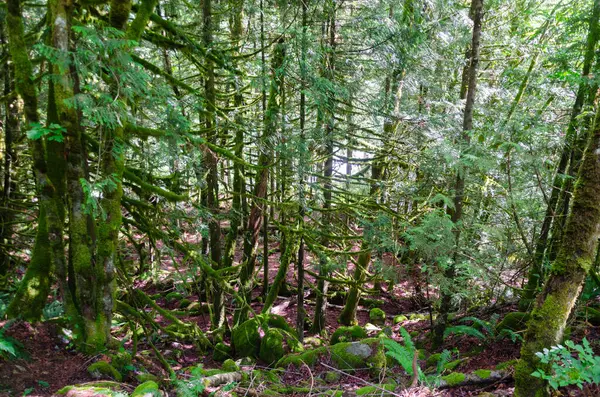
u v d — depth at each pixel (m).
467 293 6.43
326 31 7.19
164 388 5.11
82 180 3.99
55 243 5.39
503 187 6.68
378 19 6.50
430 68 8.82
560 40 6.91
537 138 5.80
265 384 5.92
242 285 9.24
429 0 7.73
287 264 8.38
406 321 9.84
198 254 7.49
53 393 4.42
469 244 6.90
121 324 8.37
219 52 6.77
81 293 5.28
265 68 6.81
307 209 7.18
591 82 5.28
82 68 3.62
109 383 4.67
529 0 10.40
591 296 6.39
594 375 2.78
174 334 7.18
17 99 7.80
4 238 8.23
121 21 4.85
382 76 8.15
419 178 8.44
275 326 8.41
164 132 5.16
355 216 7.54
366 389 4.98
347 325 10.11
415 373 4.66
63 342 5.38
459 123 7.68
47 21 5.04
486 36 9.12
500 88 8.84
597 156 3.18
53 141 5.37
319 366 6.52
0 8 5.80
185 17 8.88
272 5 7.50
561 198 6.29
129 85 4.09
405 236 6.25
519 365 3.59
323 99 6.25
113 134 4.96
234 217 8.02
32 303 5.41
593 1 5.88
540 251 6.68
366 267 9.70
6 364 4.56
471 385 4.85
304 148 6.48
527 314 6.59
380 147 8.11
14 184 8.50
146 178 6.95
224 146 8.55
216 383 5.57
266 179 8.66
